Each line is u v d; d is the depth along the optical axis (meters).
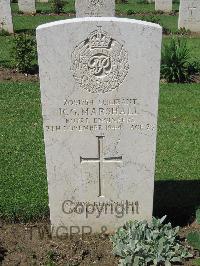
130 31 1.59
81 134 1.74
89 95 1.68
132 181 1.82
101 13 4.71
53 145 1.75
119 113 1.71
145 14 6.79
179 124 2.88
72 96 1.68
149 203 1.86
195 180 2.25
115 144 1.76
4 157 2.46
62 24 1.58
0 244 1.84
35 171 2.32
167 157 2.46
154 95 1.68
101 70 1.65
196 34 5.50
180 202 2.07
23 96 3.28
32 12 6.70
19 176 2.27
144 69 1.65
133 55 1.63
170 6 6.91
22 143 2.61
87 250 1.81
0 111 3.04
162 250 1.72
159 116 2.99
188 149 2.55
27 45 3.83
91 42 1.61
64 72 1.64
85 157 1.78
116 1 7.86
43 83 1.66
